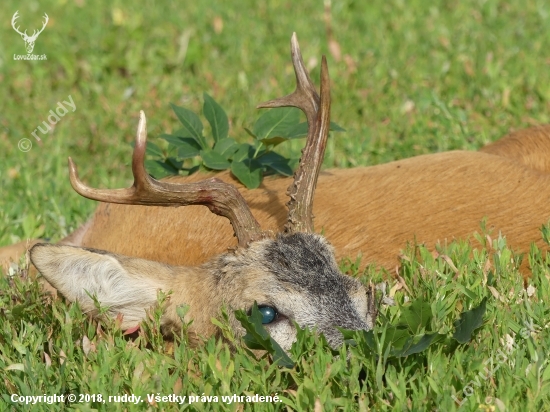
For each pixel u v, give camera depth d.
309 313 7.74
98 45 17.81
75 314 8.27
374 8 19.80
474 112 14.45
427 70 16.31
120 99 15.63
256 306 7.61
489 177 10.33
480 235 9.57
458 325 7.56
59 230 11.89
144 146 7.77
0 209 12.28
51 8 20.56
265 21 19.53
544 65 16.23
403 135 14.19
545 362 7.41
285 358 7.36
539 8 19.06
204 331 8.30
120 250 9.73
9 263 10.45
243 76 16.16
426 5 19.91
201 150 11.02
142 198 7.95
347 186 10.34
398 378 7.12
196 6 20.36
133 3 20.69
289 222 8.42
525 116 14.45
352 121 14.79
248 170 10.39
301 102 8.94
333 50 16.28
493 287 8.30
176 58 17.36
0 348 8.12
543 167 11.91
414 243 9.16
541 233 9.48
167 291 8.41
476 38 17.47
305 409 6.96
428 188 10.16
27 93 16.11
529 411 6.80
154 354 7.70
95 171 13.73
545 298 8.36
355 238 9.52
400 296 8.42
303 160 8.52
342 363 7.21
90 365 7.66
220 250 9.37
